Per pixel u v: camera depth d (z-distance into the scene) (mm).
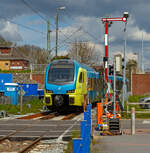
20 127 21266
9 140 16703
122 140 14844
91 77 37031
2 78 55312
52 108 31828
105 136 16172
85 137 8578
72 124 22828
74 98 30266
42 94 52844
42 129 20219
